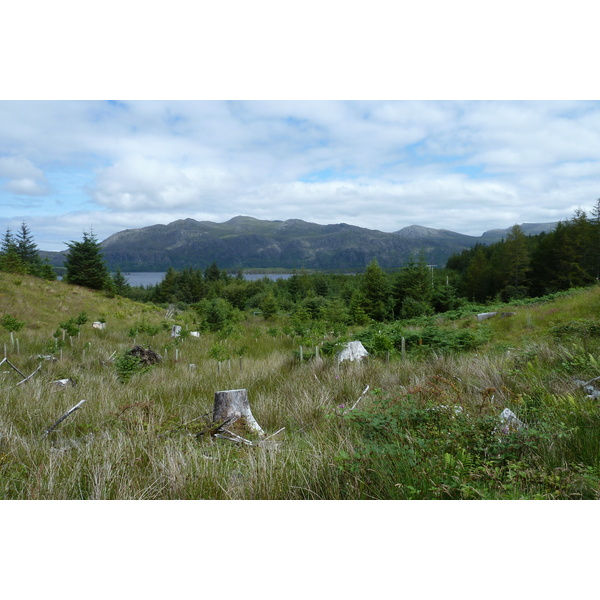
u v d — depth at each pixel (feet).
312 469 9.27
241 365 27.58
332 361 24.43
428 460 8.89
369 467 9.01
